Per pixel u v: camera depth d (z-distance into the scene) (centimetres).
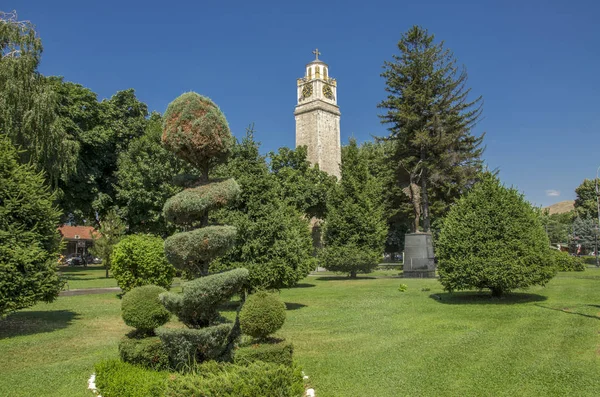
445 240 1669
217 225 833
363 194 3219
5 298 1180
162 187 3416
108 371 707
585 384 727
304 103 6856
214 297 760
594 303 1480
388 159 4319
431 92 4019
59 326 1363
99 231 3381
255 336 771
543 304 1479
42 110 2253
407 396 704
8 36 2316
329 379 793
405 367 849
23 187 1290
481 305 1514
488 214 1619
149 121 3959
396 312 1459
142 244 1908
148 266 1875
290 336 1154
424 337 1087
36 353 1034
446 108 4059
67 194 3606
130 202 3488
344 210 3192
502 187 1672
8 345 1105
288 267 1577
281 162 4716
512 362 855
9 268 1197
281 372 605
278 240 1593
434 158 3966
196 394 548
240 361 704
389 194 4200
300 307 1711
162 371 749
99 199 3709
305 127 6825
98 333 1260
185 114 816
